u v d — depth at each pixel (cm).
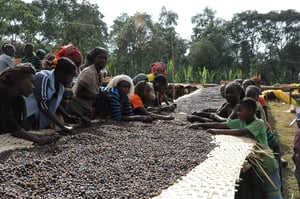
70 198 261
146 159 375
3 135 454
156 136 502
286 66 6050
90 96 588
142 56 4522
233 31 7938
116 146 430
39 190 276
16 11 3850
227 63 6353
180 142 465
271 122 1382
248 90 627
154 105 804
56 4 4756
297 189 698
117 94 627
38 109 502
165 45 4844
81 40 4366
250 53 7356
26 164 335
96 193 270
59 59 502
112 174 320
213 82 3925
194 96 1298
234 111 565
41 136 447
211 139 490
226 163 355
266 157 464
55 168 334
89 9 4669
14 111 461
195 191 266
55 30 4616
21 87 432
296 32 7488
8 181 296
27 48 1041
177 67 4656
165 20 5906
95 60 598
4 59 802
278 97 2214
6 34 4044
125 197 263
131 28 4388
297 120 611
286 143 1072
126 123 602
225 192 262
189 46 7006
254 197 481
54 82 496
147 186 289
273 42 7750
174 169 342
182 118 710
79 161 357
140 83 729
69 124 552
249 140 489
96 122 596
